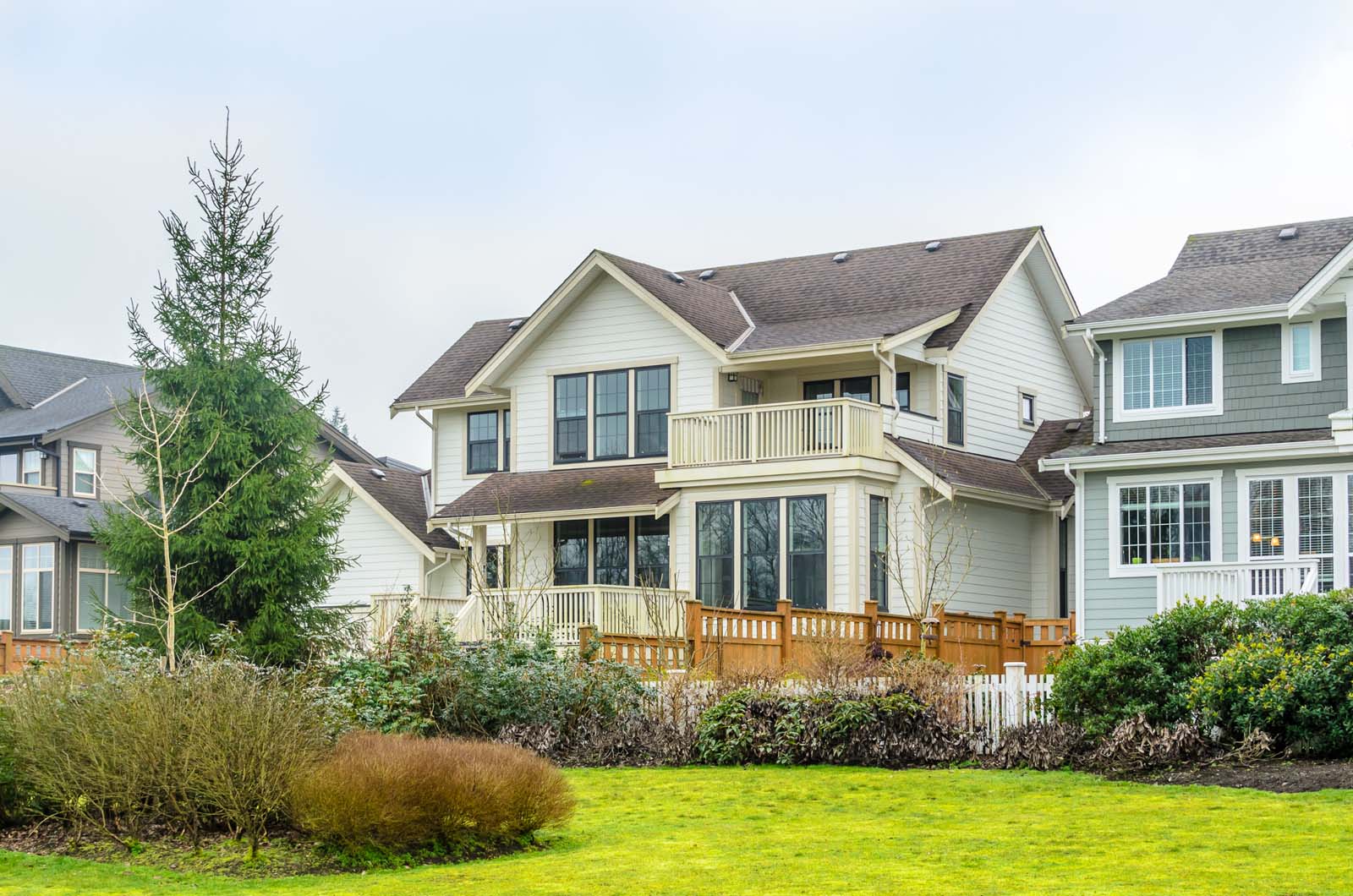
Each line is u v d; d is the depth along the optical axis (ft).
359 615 106.83
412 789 47.16
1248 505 94.73
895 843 47.80
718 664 84.69
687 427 110.11
